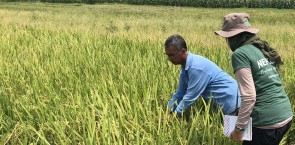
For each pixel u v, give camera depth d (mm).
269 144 3279
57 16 25500
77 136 3916
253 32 3148
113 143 3660
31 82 5449
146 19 26281
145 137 3623
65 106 4516
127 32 14586
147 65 6176
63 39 10148
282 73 6871
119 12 36688
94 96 4387
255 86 3172
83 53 7695
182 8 47969
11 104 4441
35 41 9586
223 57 7668
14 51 7656
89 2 54969
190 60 4215
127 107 4273
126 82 5355
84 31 13195
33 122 4113
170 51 4160
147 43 9781
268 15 35812
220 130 3963
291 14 37625
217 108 4344
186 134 4055
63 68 5988
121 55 7410
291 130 4863
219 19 28703
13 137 3932
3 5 44969
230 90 4309
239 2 48719
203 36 13906
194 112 4617
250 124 3115
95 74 5812
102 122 3689
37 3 52594
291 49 11445
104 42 9836
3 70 5926
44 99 4773
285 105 3229
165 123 3779
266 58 3201
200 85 4227
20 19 20219
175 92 4961
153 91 4820
